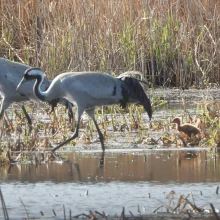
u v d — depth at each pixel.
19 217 21.02
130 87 35.28
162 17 57.69
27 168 29.11
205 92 53.81
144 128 39.91
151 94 51.50
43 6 53.84
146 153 32.78
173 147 34.62
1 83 38.59
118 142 36.19
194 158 31.17
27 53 56.38
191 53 56.88
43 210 21.84
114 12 56.06
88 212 21.55
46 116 44.75
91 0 55.75
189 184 25.33
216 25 57.94
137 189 24.62
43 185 25.47
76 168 28.91
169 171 27.92
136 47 55.41
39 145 34.62
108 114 45.38
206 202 22.64
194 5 58.53
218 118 37.56
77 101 34.44
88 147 34.97
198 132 35.69
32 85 38.38
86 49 53.66
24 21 60.00
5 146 32.97
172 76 57.81
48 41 53.41
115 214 21.31
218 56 57.03
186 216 21.08
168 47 57.41
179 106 48.38
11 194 24.05
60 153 33.16
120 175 27.20
